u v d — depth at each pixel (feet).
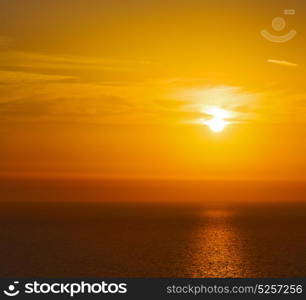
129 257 189.88
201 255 195.72
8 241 235.40
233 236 262.06
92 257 188.75
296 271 166.81
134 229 295.69
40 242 231.91
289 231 285.64
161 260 183.83
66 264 175.22
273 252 203.72
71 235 262.06
